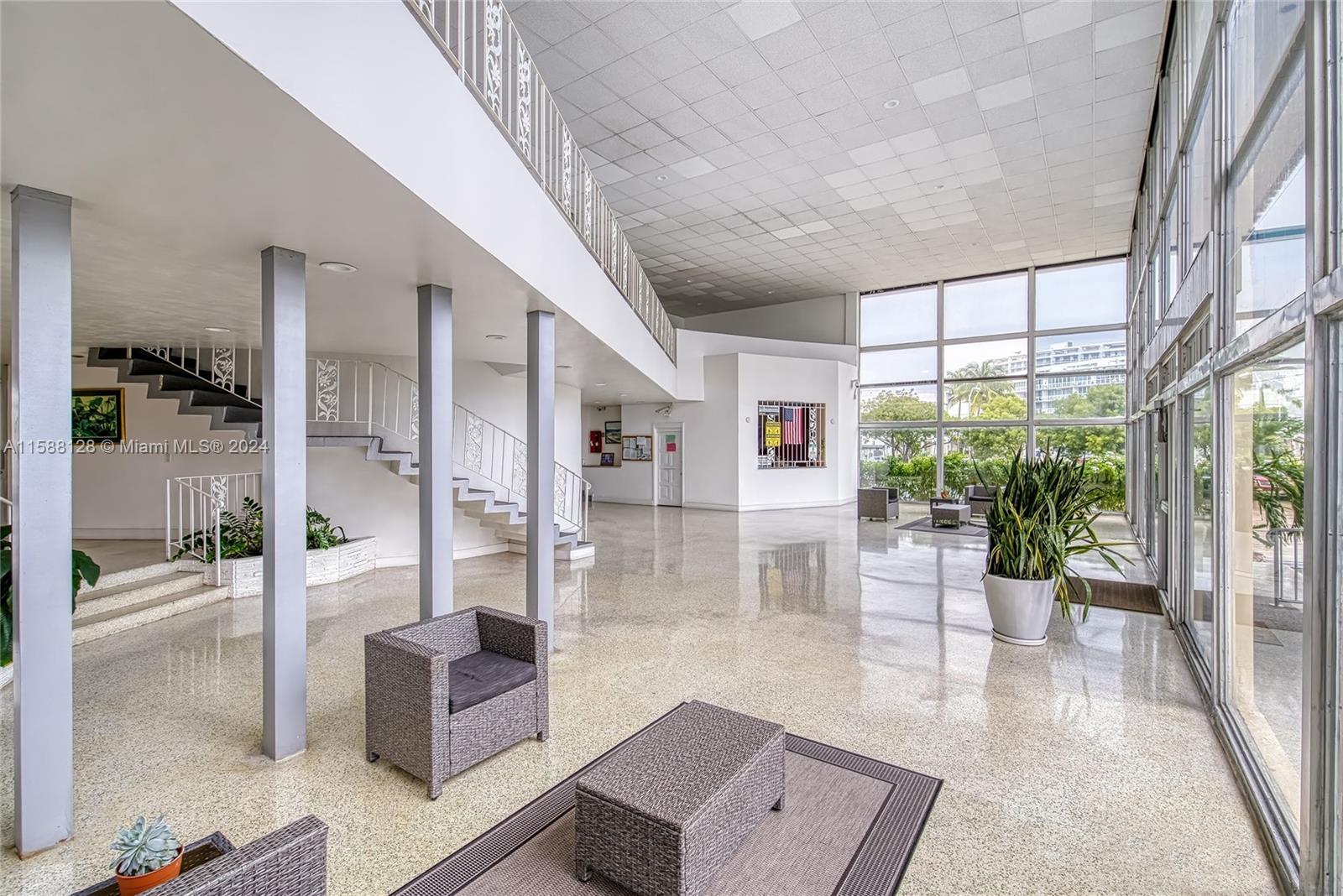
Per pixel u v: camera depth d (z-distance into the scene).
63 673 2.36
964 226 10.30
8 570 3.53
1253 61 2.93
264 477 3.01
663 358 10.79
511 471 8.51
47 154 2.06
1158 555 6.13
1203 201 4.16
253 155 2.10
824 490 13.93
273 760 2.94
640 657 4.29
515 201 3.57
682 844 1.85
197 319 4.85
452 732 2.70
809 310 15.56
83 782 2.76
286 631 2.99
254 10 1.60
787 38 5.52
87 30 1.42
